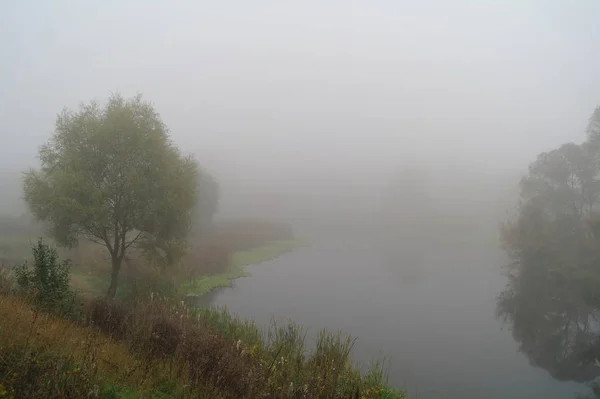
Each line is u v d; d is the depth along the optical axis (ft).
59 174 58.44
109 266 81.20
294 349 43.52
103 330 34.22
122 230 65.46
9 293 34.37
